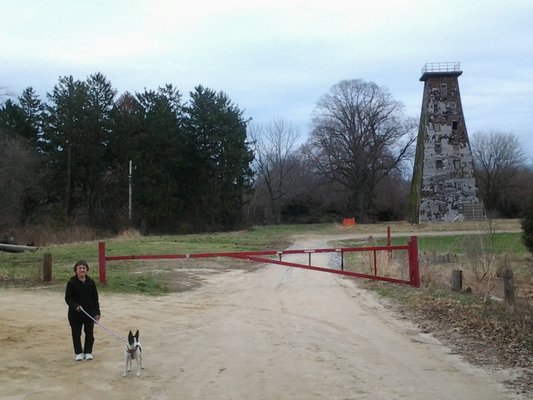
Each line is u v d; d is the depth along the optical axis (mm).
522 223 24562
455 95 75500
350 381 7398
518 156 97312
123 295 16312
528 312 11695
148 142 70062
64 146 67750
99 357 8836
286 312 13703
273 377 7637
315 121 90500
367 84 87875
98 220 65812
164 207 68000
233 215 76688
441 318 11992
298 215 102938
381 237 52531
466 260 22828
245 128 80375
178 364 8414
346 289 18250
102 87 71250
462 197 74875
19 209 57344
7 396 6777
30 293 16016
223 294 17234
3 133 60375
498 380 7383
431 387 7094
